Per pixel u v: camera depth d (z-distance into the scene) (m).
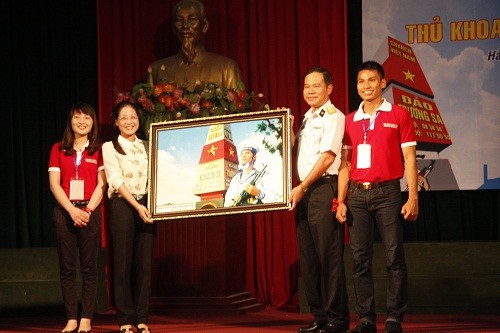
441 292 5.31
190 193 4.39
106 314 5.75
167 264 5.57
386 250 4.05
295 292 6.04
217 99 5.45
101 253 5.91
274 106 6.09
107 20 6.32
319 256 4.13
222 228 5.49
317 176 4.05
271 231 6.09
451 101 5.84
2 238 6.44
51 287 5.62
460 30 5.85
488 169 5.77
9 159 6.45
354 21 6.09
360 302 4.09
